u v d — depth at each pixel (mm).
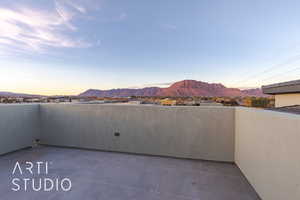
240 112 2725
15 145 3691
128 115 3627
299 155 1155
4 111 3471
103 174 2594
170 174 2607
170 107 3379
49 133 4207
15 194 2008
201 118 3205
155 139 3465
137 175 2566
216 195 2020
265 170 1772
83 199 1918
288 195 1303
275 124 1553
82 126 3945
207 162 3121
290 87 3012
